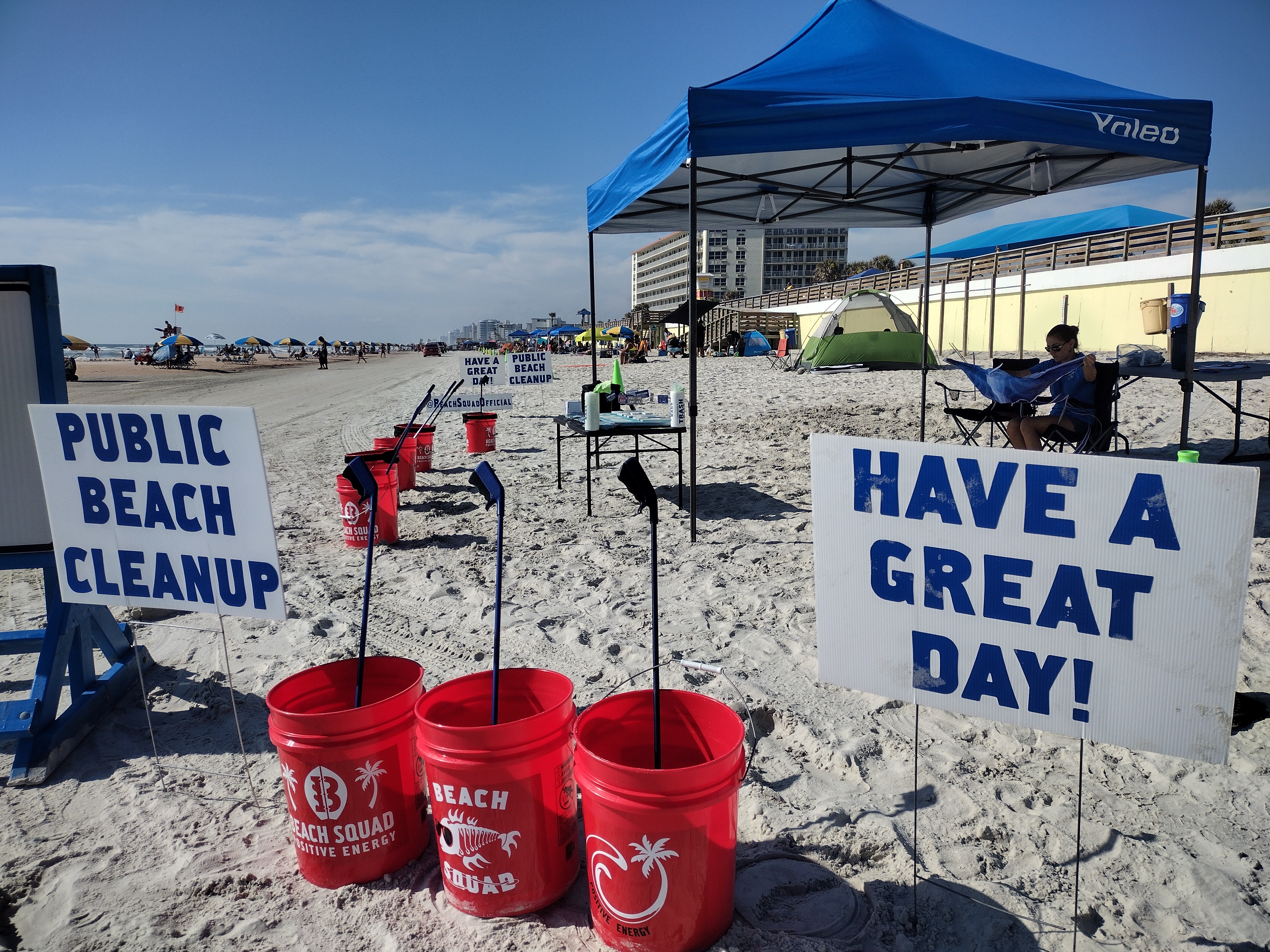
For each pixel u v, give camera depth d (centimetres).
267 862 226
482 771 186
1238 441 636
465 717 220
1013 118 404
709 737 204
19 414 293
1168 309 767
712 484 737
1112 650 169
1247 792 241
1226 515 153
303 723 201
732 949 182
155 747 288
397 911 203
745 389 1565
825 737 282
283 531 623
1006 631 181
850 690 320
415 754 221
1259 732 274
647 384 1800
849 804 243
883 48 479
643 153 526
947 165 678
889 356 1806
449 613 427
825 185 727
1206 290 1733
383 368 4538
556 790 198
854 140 414
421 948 190
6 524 295
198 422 248
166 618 429
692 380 516
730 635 379
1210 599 157
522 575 485
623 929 180
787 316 3200
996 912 195
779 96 419
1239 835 221
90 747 295
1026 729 286
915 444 186
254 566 251
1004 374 569
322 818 207
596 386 750
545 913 202
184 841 237
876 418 1070
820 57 477
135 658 346
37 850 234
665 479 769
